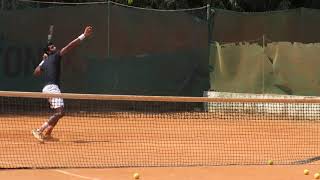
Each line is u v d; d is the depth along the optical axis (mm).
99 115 47969
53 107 33812
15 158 27672
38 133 33156
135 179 23281
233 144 34125
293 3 68312
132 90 52594
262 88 52094
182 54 53469
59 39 51594
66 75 51406
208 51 53625
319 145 34562
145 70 52844
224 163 27672
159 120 46125
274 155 30516
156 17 53031
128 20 52562
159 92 53062
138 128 40719
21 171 24484
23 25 51312
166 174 24453
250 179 23719
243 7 67375
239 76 52812
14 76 50969
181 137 36500
